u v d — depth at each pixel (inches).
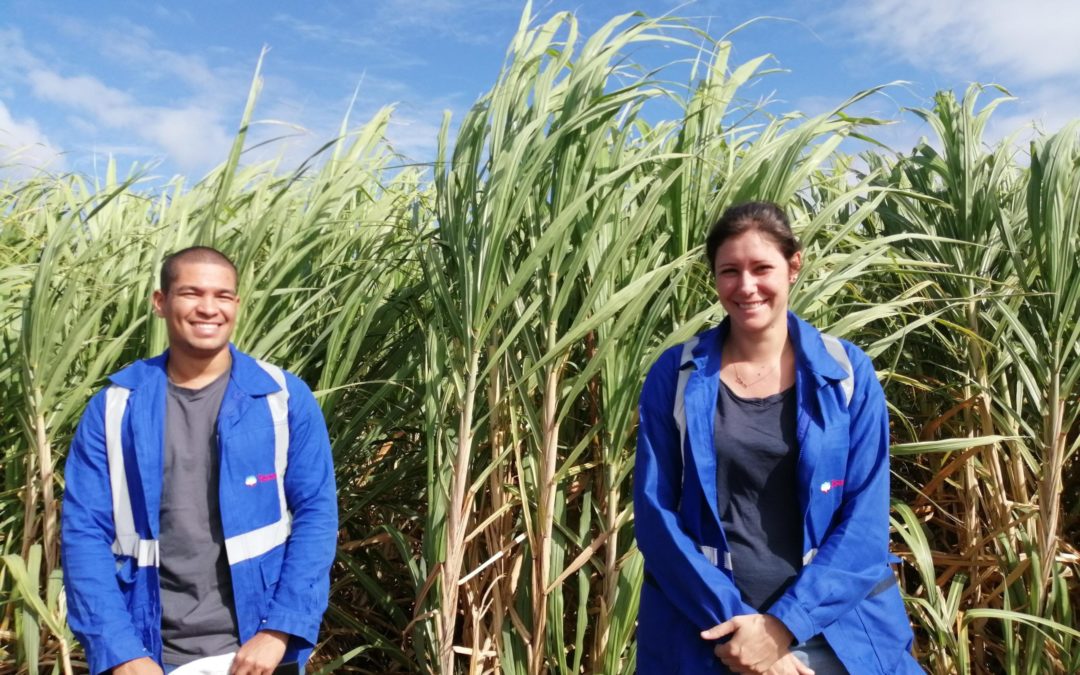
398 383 121.5
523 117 109.2
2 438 110.9
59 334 118.6
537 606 103.4
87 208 143.4
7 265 136.9
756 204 72.4
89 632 71.4
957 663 107.9
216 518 76.1
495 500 110.4
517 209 98.7
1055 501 111.8
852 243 130.1
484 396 113.7
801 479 68.4
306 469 80.0
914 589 136.8
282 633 74.2
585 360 116.1
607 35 110.0
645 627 74.5
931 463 136.1
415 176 162.4
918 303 134.7
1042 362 113.2
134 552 74.5
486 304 101.7
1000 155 128.2
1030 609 111.7
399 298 124.8
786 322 73.4
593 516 117.5
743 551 70.1
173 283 74.5
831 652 68.5
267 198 131.8
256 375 78.3
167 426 75.9
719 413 72.0
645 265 104.6
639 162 99.3
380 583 138.4
